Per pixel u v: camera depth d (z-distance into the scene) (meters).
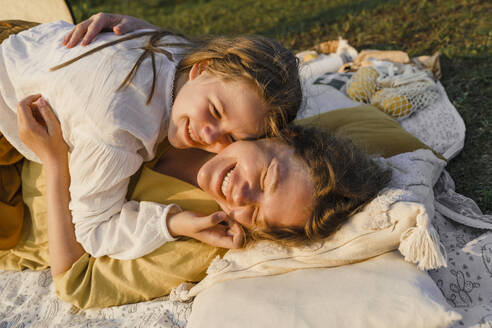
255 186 1.53
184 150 2.00
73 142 1.80
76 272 1.78
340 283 1.42
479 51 3.22
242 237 1.63
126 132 1.72
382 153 2.02
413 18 4.00
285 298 1.43
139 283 1.73
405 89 2.59
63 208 1.82
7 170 2.15
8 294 1.97
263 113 1.63
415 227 1.39
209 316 1.45
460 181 2.25
